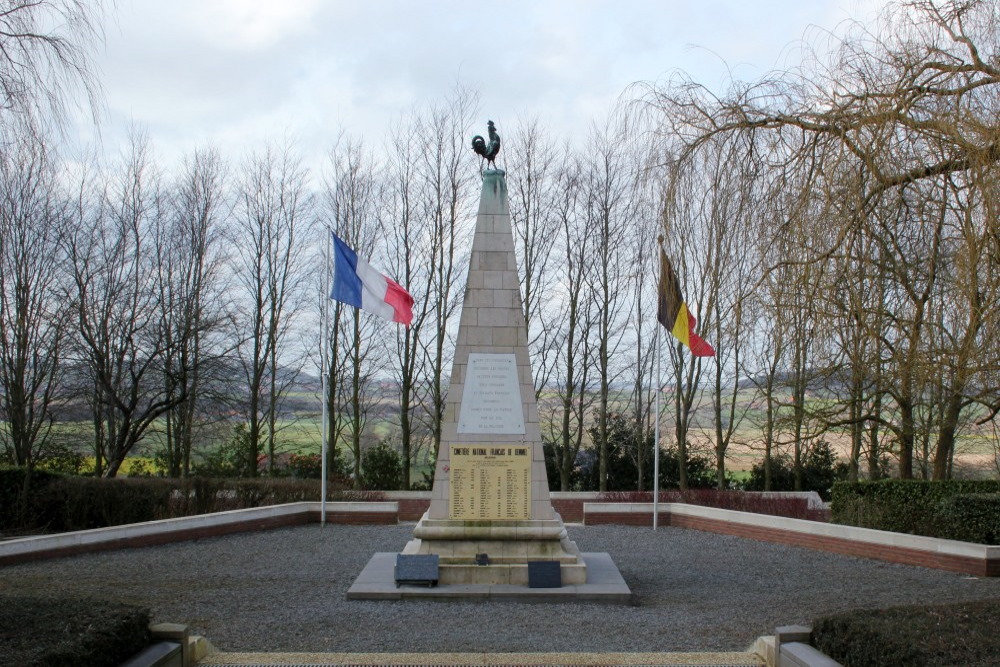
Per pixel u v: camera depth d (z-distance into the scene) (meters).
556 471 35.31
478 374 12.69
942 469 20.73
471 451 12.59
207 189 36.72
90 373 29.41
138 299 29.52
